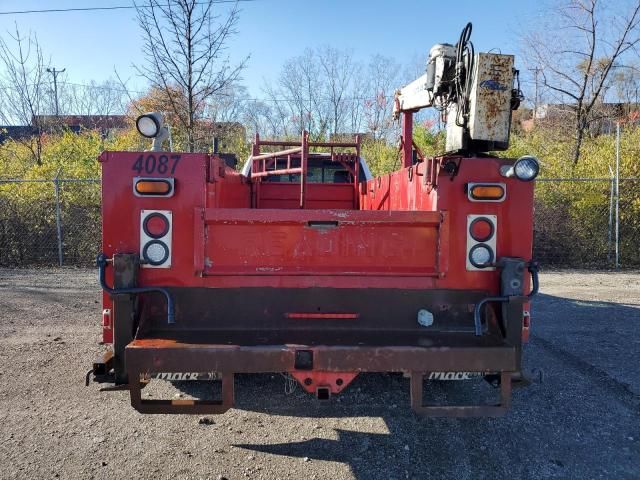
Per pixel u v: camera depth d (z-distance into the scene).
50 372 4.88
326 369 2.95
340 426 3.86
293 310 3.36
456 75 3.72
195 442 3.59
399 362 2.96
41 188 11.78
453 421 3.96
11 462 3.28
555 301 8.29
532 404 4.26
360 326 3.38
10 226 11.65
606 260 11.97
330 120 25.05
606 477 3.19
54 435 3.65
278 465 3.30
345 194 7.36
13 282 9.51
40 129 18.41
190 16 12.12
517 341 3.24
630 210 11.83
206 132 16.02
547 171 12.84
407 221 3.31
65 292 8.59
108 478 3.12
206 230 3.31
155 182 3.25
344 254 3.36
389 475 3.20
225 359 2.93
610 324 6.82
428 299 3.39
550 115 19.42
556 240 12.06
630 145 12.73
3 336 6.03
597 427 3.86
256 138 6.97
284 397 4.39
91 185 11.88
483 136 3.43
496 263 3.36
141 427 3.80
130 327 3.16
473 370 2.98
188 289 3.33
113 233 3.29
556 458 3.42
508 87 3.43
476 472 3.25
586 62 17.47
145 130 3.60
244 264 3.34
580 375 4.91
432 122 18.23
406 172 4.34
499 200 3.35
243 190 5.66
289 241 3.34
